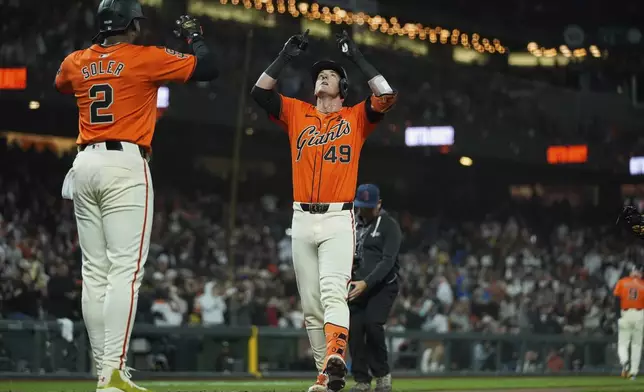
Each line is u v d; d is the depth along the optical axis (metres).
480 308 31.98
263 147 44.91
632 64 55.38
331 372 8.70
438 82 49.41
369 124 9.07
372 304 11.98
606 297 36.81
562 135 53.69
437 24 50.03
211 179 42.94
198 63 8.35
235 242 34.91
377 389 12.14
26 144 37.47
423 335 24.55
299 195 9.01
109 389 8.05
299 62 43.28
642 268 23.00
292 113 9.18
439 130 46.34
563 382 20.30
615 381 21.27
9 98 32.38
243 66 40.53
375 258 11.98
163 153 42.00
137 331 20.14
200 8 39.38
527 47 56.03
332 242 8.87
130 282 8.19
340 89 9.12
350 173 8.95
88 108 8.24
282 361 22.53
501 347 26.62
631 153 55.09
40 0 33.62
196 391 13.98
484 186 53.38
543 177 55.09
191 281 25.97
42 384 16.53
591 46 55.50
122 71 8.17
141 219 8.24
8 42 32.59
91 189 8.18
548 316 32.31
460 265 39.50
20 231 28.86
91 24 35.16
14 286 22.61
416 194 51.25
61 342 19.34
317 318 9.22
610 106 55.62
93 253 8.37
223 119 39.25
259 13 41.56
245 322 25.33
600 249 45.91
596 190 56.69
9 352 18.81
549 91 53.94
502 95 51.75
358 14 46.06
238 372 21.61
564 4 59.59
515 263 40.09
